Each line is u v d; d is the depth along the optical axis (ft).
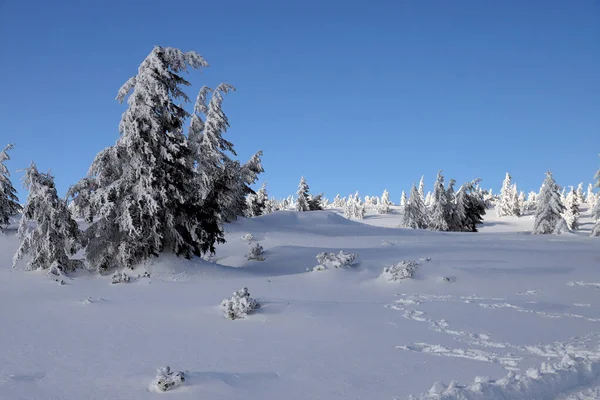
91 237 73.36
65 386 22.86
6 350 29.89
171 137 76.54
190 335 34.96
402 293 55.77
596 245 111.34
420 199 257.55
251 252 95.66
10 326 37.40
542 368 24.21
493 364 26.53
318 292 56.59
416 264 66.03
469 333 34.81
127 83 74.59
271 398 21.30
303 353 29.53
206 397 21.36
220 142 144.77
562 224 175.42
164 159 75.97
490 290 56.13
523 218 377.91
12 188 97.25
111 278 66.90
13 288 58.49
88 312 43.91
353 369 25.79
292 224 180.24
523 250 96.63
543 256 84.53
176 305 47.70
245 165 154.92
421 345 31.50
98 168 73.77
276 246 109.81
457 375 24.30
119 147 73.51
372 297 53.83
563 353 28.19
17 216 114.11
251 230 140.56
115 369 25.75
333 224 186.70
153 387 22.61
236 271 77.66
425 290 57.00
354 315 42.34
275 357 28.50
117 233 73.00
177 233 75.41
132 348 30.76
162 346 31.37
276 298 50.01
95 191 71.61
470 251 95.25
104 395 21.65
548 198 191.72
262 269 86.38
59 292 56.18
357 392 21.91
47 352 29.50
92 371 25.36
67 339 33.24
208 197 87.15
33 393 21.85
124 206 70.54
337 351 30.04
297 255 97.96
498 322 38.68
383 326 37.81
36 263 69.41
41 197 68.64
